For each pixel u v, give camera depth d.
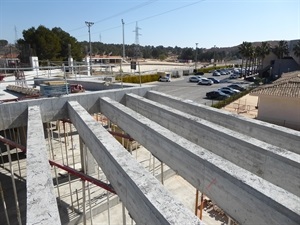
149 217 4.84
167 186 13.38
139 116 10.34
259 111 26.61
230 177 5.82
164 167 14.47
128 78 47.28
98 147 7.81
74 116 11.15
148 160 15.68
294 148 8.17
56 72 32.41
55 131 20.14
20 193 12.48
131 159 6.48
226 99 34.72
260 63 69.75
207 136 9.17
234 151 8.14
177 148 7.62
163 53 162.00
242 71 71.00
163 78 58.38
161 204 4.68
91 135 8.48
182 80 62.19
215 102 35.09
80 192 12.35
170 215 4.39
